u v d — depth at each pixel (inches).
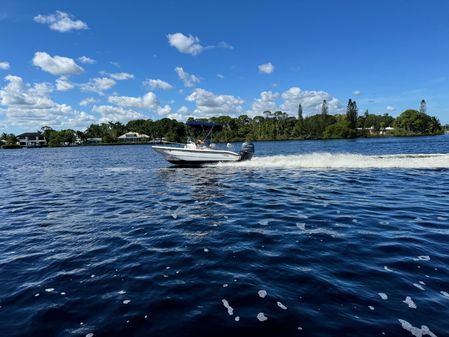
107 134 5118.1
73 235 278.7
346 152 1321.4
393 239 244.1
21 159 1681.8
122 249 240.4
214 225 296.8
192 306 159.6
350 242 240.2
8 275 198.8
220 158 796.0
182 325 144.3
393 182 509.4
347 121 4244.6
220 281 184.7
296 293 168.7
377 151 1328.7
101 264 213.0
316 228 278.1
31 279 192.9
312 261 207.9
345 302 158.4
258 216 324.5
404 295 163.2
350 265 199.9
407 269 191.9
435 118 4773.6
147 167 933.2
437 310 149.3
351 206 356.2
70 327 144.9
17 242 262.8
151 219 325.7
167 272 198.7
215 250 233.0
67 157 1749.5
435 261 201.9
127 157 1542.8
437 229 265.7
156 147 793.6
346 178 563.8
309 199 399.5
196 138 832.9
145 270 202.4
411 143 2068.2
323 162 784.3
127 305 161.9
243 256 220.2
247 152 802.2
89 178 711.1
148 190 509.0
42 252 237.9
